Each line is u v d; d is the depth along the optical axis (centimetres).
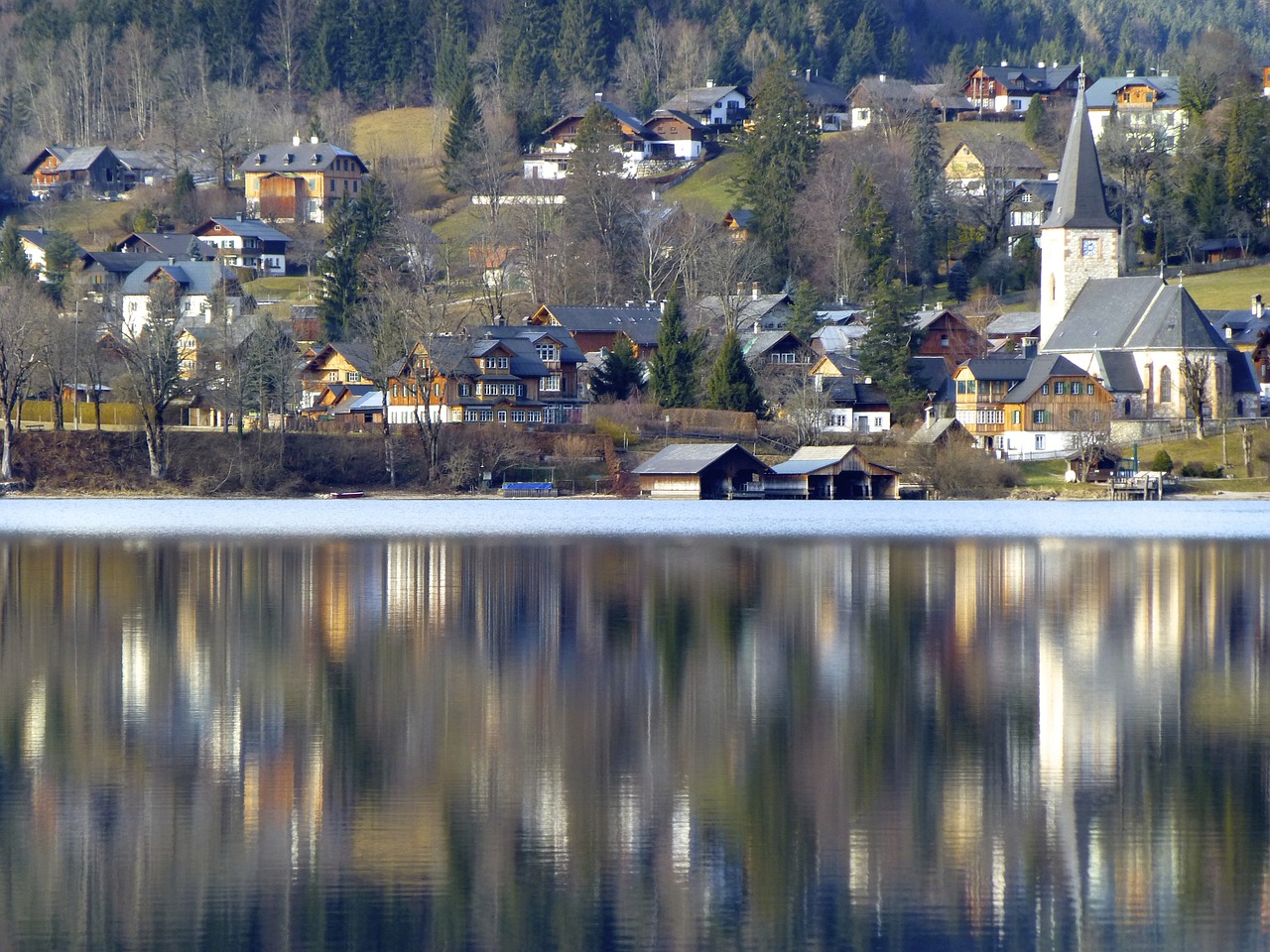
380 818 6381
